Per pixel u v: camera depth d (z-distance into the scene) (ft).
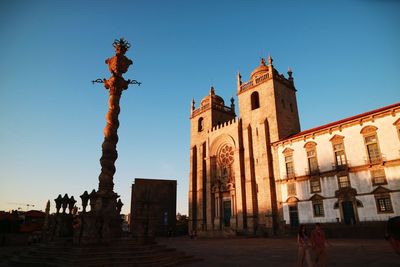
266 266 52.54
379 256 58.13
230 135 188.24
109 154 73.61
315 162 135.23
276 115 164.35
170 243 128.57
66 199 89.30
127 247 59.26
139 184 219.20
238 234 162.40
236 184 174.29
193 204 204.23
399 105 110.42
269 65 176.04
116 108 78.07
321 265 43.93
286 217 140.46
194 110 229.25
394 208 105.91
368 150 118.11
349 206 119.34
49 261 55.47
